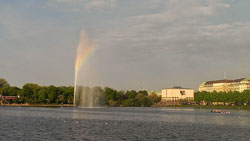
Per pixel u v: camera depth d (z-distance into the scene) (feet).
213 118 489.67
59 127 309.42
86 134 264.52
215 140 245.24
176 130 304.91
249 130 316.60
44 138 236.43
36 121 366.63
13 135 246.68
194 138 253.24
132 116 516.32
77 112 600.80
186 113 645.10
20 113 513.45
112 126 331.98
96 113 588.09
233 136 269.03
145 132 284.61
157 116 526.98
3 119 385.09
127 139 242.17
